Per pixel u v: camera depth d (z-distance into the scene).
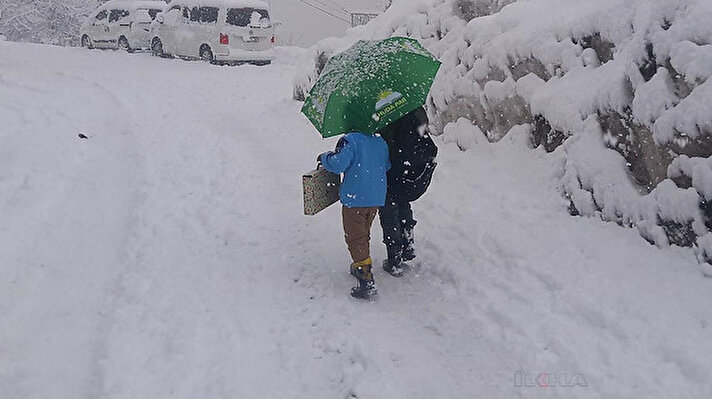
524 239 4.71
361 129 4.21
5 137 7.49
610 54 5.19
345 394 3.44
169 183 6.77
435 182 6.13
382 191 4.34
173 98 11.48
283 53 19.17
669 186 4.19
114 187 6.67
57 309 4.38
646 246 4.24
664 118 4.19
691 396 3.00
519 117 6.04
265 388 3.49
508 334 3.73
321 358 3.76
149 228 5.63
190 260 5.03
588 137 4.98
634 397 3.05
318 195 4.49
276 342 3.92
